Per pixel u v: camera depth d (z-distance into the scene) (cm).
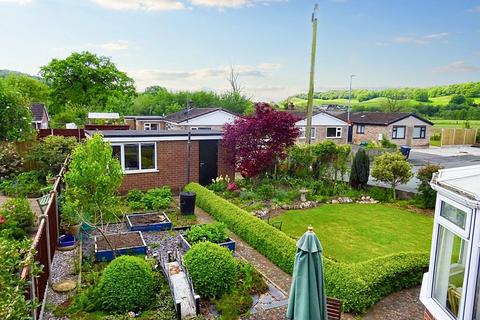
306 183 1706
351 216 1388
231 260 766
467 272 470
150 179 1602
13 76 5069
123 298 668
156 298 712
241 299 731
